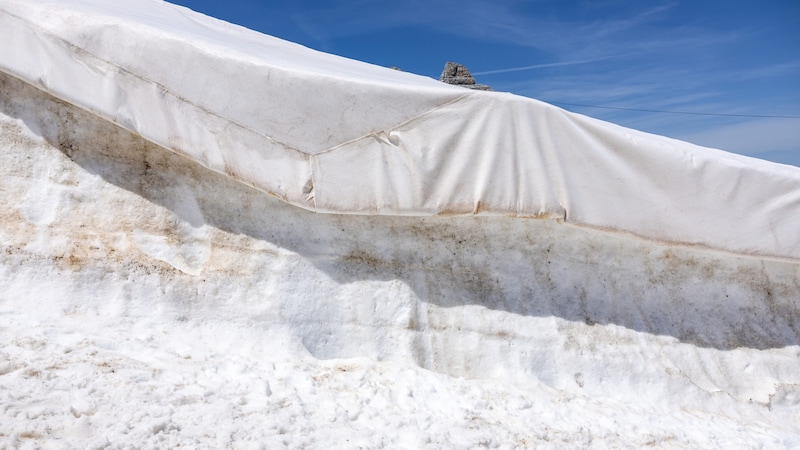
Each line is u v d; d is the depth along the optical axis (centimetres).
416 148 367
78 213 369
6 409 236
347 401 315
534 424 325
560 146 376
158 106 362
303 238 388
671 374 403
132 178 385
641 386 397
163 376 294
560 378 389
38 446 218
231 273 372
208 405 273
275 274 375
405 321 385
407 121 367
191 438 243
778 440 365
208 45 367
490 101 369
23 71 360
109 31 362
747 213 402
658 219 391
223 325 355
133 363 298
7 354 276
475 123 369
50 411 241
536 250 420
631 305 423
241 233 384
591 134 379
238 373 316
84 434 231
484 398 343
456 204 371
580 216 380
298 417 283
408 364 367
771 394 411
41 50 361
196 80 361
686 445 337
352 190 366
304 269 380
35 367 270
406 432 291
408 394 332
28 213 360
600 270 425
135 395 266
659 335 418
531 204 374
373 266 394
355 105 363
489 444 293
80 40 359
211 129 362
